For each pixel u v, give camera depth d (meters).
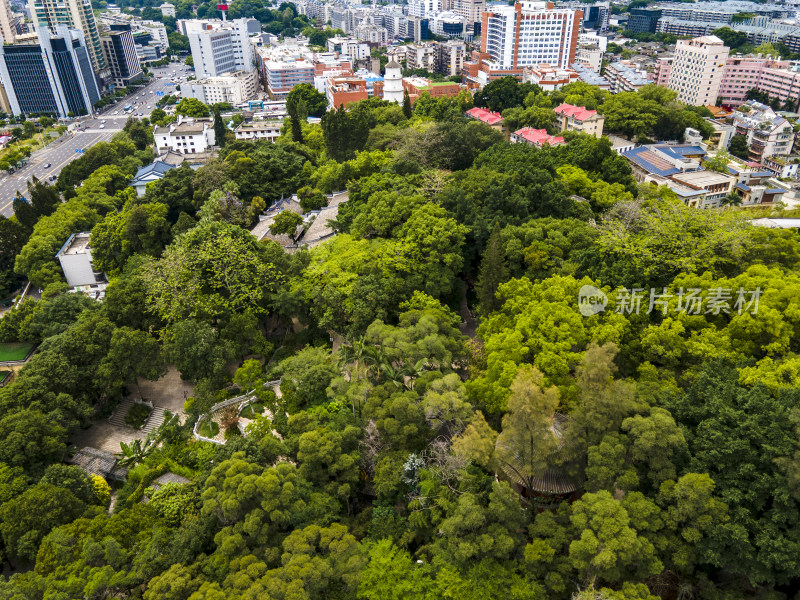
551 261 87.62
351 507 63.62
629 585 46.00
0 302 138.25
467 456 53.94
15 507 62.38
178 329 84.50
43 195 158.75
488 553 50.22
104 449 82.88
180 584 49.69
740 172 156.50
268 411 79.38
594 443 55.16
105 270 133.12
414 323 78.88
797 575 46.41
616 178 125.69
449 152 145.38
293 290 92.88
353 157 160.12
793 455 49.34
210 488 57.28
